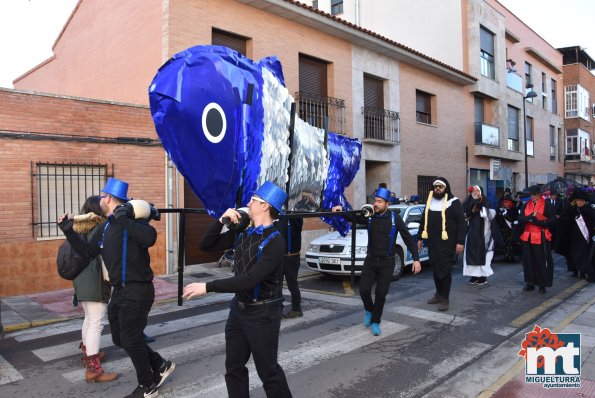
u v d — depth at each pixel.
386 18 21.98
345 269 8.71
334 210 4.86
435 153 17.31
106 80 12.09
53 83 15.32
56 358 4.94
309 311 6.73
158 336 5.64
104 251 3.76
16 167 7.94
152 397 3.80
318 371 4.43
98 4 12.46
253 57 11.30
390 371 4.42
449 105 18.28
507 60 23.16
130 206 3.69
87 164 8.70
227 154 3.43
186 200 10.34
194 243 10.53
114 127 9.05
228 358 3.07
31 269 8.07
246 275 2.84
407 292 7.89
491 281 8.86
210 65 3.41
